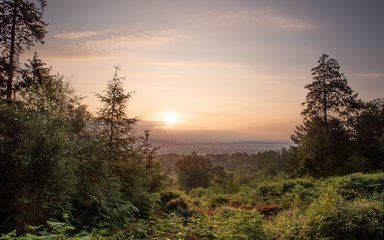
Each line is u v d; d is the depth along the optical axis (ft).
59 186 36.29
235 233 37.27
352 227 34.27
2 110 38.88
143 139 68.59
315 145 123.44
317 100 137.39
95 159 45.91
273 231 39.52
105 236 35.17
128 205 47.39
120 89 61.26
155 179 67.77
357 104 136.56
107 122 59.00
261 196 73.97
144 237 37.42
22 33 75.87
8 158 35.88
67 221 35.81
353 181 58.49
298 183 74.90
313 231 36.37
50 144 36.63
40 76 72.13
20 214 33.17
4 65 72.18
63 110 45.44
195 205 69.82
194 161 272.72
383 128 169.89
